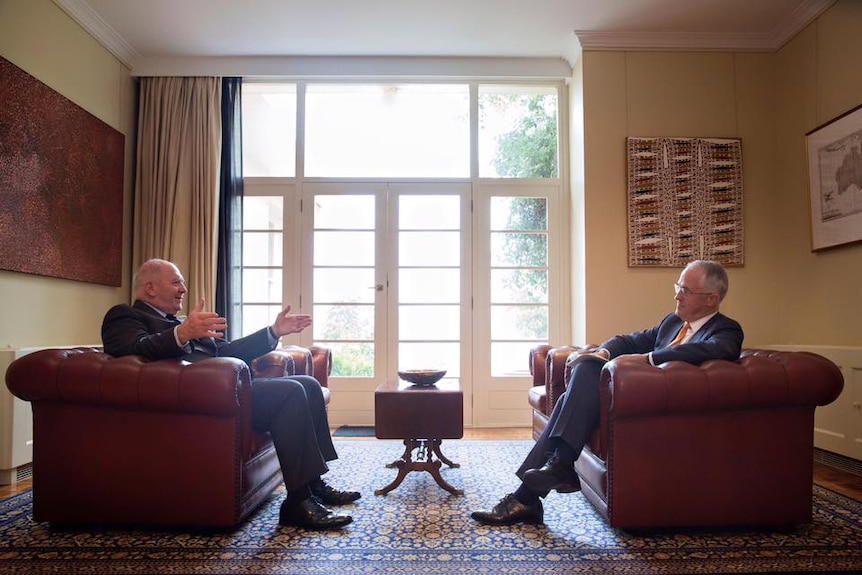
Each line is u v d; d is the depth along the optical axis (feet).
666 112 12.46
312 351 10.33
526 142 14.02
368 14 11.50
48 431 6.12
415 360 13.64
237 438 6.03
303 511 6.32
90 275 11.33
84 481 6.06
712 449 5.95
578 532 6.20
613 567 5.27
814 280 11.10
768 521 5.98
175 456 6.01
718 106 12.49
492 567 5.28
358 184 13.83
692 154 12.34
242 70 13.41
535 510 6.51
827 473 8.98
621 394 5.74
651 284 12.25
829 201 10.51
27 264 9.50
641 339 8.08
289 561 5.40
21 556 5.50
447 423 7.56
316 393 7.40
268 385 6.60
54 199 10.21
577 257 13.00
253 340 7.60
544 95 14.01
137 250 13.06
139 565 5.29
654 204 12.26
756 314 12.15
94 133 11.54
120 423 6.05
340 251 13.80
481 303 13.66
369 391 13.58
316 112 14.08
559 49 13.12
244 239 13.75
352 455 10.14
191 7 11.18
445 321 13.70
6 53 9.23
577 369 6.50
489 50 13.15
